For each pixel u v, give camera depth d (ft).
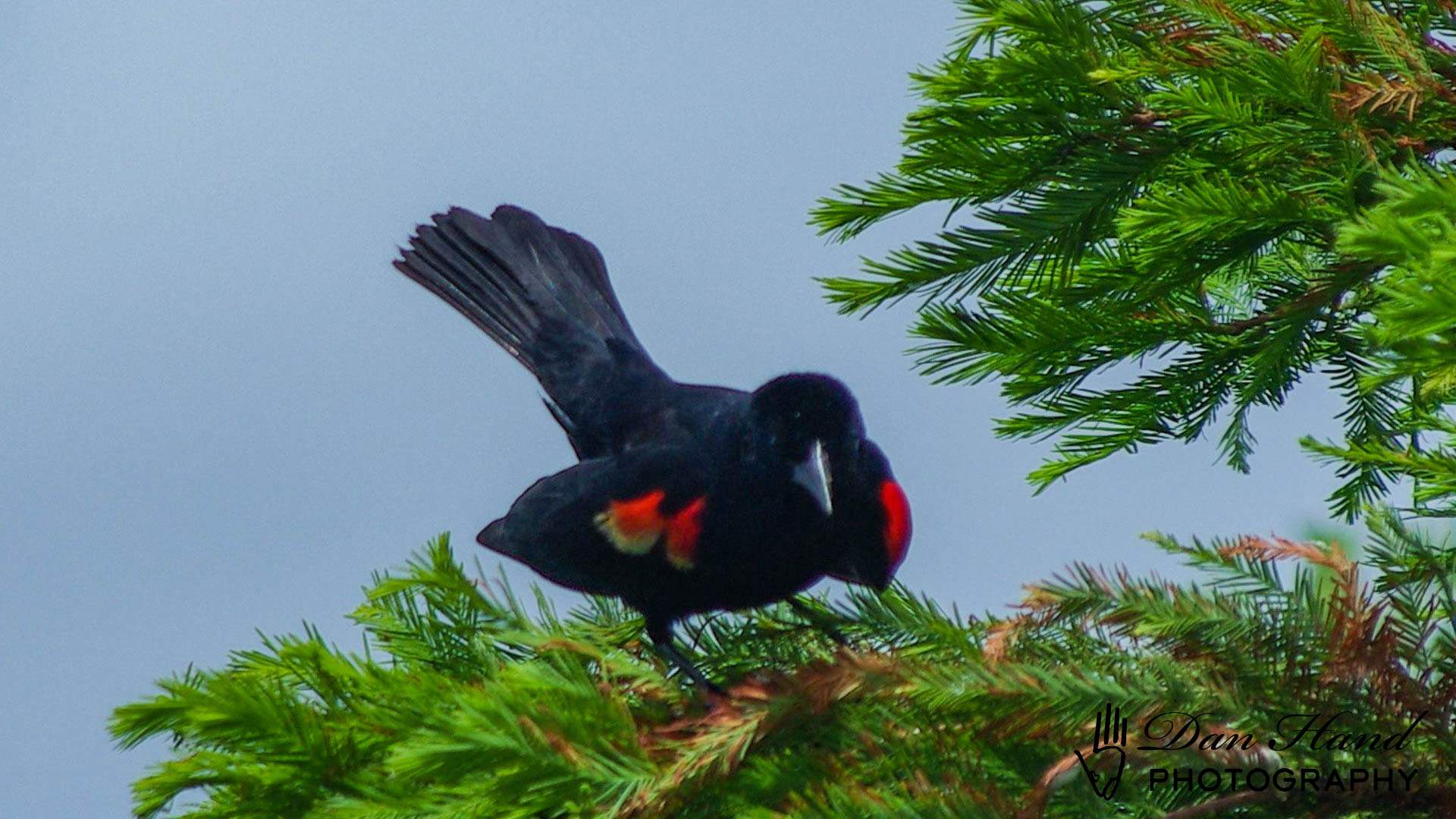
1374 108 21.86
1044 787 16.76
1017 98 24.44
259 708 18.21
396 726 18.51
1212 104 22.24
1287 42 24.02
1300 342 25.29
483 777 17.40
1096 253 26.27
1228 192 21.65
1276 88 21.76
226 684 18.25
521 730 16.83
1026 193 24.82
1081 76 23.86
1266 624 18.70
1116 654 19.43
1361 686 17.98
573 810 17.24
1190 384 26.08
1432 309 14.12
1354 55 23.35
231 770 18.38
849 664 18.72
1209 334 25.48
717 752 18.01
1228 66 22.86
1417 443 25.32
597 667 23.45
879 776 18.24
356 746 18.60
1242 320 25.02
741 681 24.62
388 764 16.48
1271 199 21.68
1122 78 23.25
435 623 23.54
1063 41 24.20
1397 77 22.89
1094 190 23.75
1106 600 19.33
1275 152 22.56
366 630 23.58
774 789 18.21
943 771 18.06
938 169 24.82
